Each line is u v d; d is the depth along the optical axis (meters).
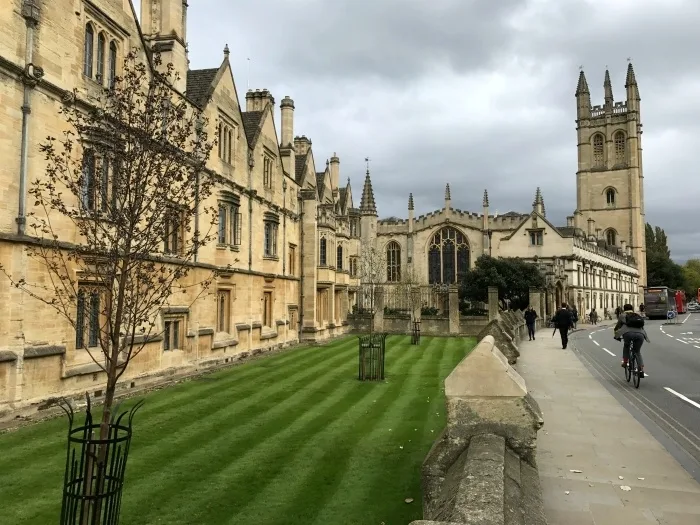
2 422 11.93
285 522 6.95
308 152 39.22
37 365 13.03
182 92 20.22
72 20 14.55
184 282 20.00
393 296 65.31
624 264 95.81
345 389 16.64
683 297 100.69
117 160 7.07
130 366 16.75
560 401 13.57
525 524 4.34
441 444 6.31
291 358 25.56
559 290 63.69
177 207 7.52
